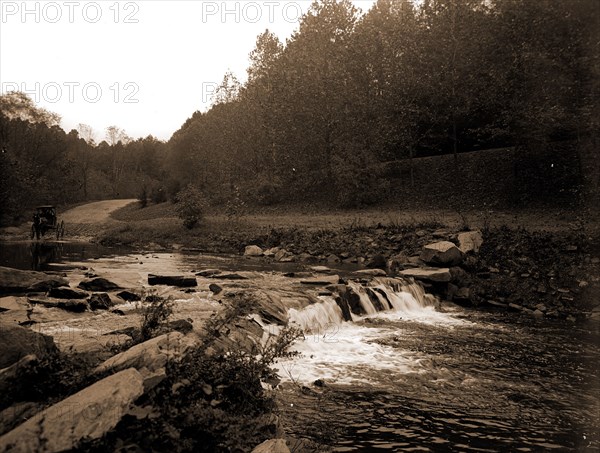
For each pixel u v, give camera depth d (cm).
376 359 943
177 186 6275
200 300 1138
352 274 1786
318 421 637
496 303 1567
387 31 4284
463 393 771
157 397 420
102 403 373
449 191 3644
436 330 1214
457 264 1833
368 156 3962
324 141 4659
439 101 3822
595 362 955
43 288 1185
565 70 2628
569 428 650
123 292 1166
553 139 3591
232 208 3997
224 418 436
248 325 918
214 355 547
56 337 744
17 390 419
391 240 2352
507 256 1862
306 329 1096
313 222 3247
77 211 6881
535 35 2811
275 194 4853
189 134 6975
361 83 4303
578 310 1441
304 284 1470
